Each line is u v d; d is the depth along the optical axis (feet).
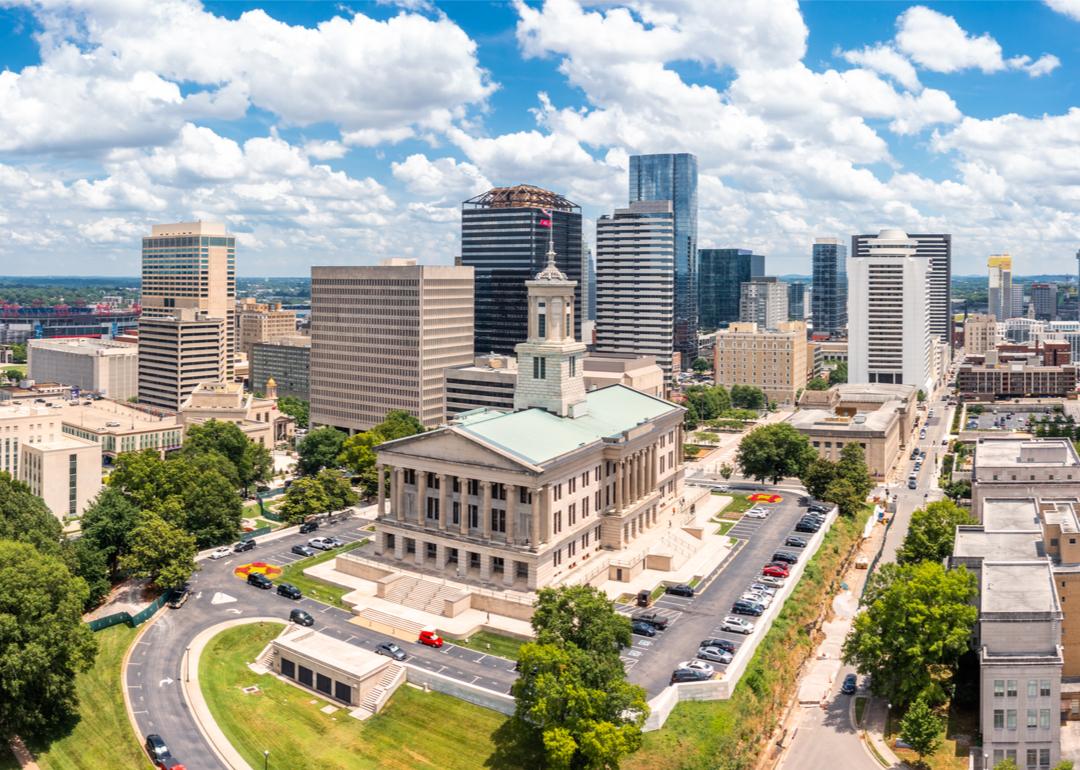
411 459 612.70
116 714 441.27
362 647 508.53
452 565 605.73
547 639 423.64
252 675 484.74
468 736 426.51
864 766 424.87
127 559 570.05
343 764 408.46
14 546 461.78
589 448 620.49
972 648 481.46
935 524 600.39
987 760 421.18
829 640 568.00
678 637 517.96
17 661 401.70
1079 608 465.47
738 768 418.92
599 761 384.68
